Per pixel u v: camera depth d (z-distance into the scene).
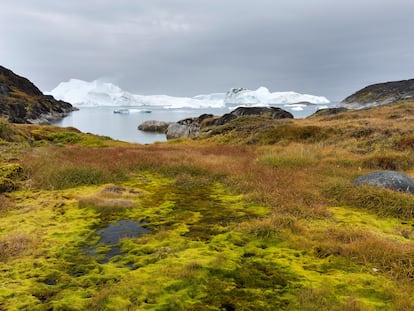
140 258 6.71
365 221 9.02
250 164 16.92
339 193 11.18
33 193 12.18
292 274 6.02
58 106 156.38
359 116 38.66
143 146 30.19
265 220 8.58
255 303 5.07
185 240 7.61
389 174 11.74
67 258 6.83
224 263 6.33
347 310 4.82
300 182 12.65
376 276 5.96
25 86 142.62
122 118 132.62
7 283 5.68
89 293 5.38
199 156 19.95
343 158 17.52
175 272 5.91
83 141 31.95
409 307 4.90
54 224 8.89
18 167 14.29
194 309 4.94
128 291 5.31
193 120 65.00
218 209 10.31
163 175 16.09
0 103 92.88
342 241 7.53
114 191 12.40
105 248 7.37
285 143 26.19
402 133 21.91
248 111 59.78
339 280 5.78
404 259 6.39
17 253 6.95
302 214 9.37
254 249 7.18
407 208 9.57
